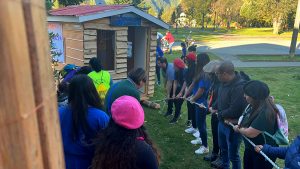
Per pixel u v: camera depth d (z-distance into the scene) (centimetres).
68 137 208
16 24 37
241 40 3184
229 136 369
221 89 379
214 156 478
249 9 3809
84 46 703
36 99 41
